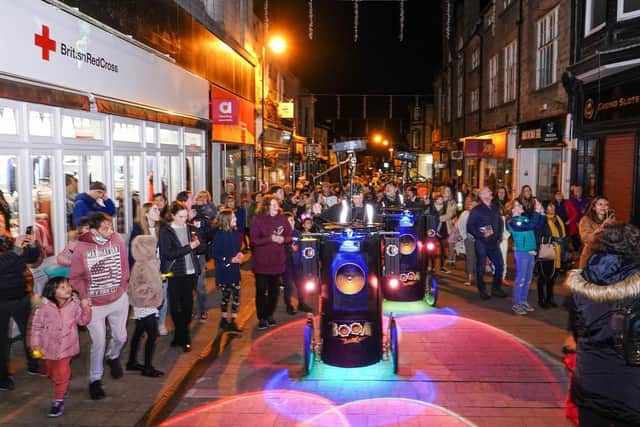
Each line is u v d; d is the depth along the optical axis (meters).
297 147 37.34
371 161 61.47
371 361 6.28
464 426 5.08
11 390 5.96
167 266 7.09
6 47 6.78
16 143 7.29
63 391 5.37
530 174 20.38
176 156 14.02
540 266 9.28
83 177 9.17
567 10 16.09
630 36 11.97
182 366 6.72
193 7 15.29
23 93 7.05
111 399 5.74
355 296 6.20
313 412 5.42
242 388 6.04
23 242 6.16
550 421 5.17
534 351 7.12
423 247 9.68
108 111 9.34
